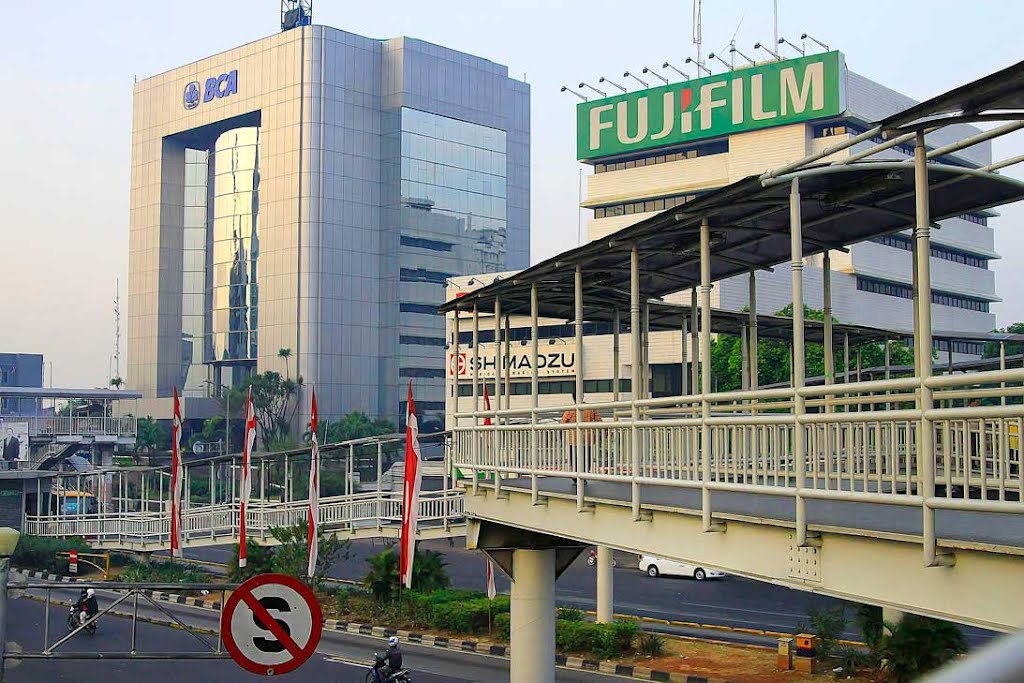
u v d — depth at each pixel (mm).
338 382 97500
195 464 36312
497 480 15203
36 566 40406
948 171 10273
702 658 23375
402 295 100938
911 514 8672
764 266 15211
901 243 62250
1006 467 6441
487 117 110062
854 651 20891
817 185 10914
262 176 100938
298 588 8461
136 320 111750
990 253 69688
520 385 59312
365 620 29953
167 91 110375
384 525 29391
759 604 32500
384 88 102688
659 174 71500
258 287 101188
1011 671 1233
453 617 28000
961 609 6645
